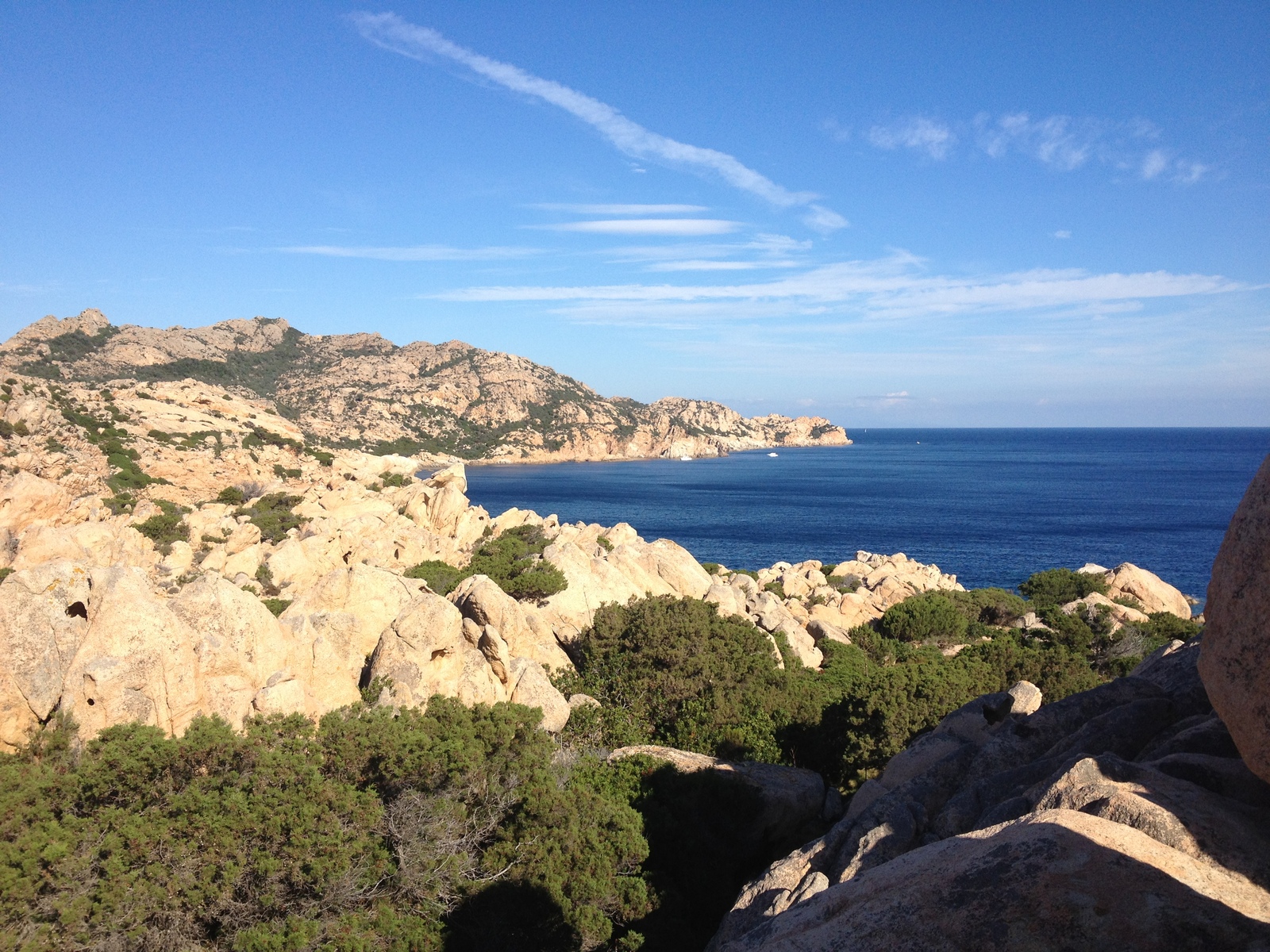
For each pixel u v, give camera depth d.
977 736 15.53
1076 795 9.01
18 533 40.62
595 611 35.12
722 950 8.91
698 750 24.30
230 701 16.62
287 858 12.33
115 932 10.70
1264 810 8.41
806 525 152.75
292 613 22.17
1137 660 38.78
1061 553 118.25
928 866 7.93
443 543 55.88
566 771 18.58
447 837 14.22
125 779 12.59
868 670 36.56
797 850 12.59
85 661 14.84
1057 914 6.77
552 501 197.75
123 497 75.81
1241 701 6.64
